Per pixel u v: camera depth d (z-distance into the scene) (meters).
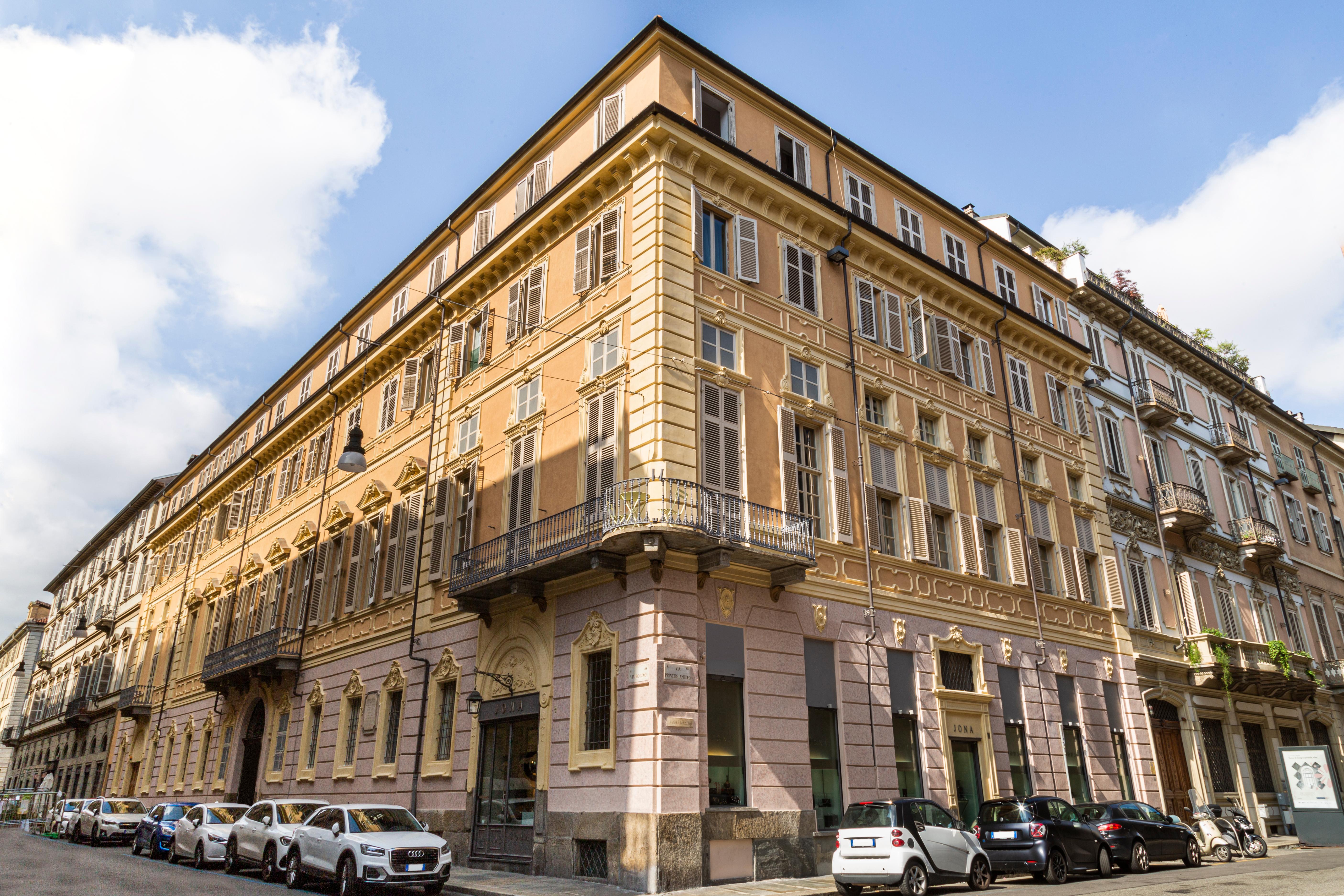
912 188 24.88
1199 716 28.02
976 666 20.98
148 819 24.42
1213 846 20.48
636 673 15.16
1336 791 24.23
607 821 14.83
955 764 19.59
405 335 26.62
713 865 14.44
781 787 15.94
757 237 19.91
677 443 16.39
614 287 18.72
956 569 21.81
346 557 27.12
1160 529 29.64
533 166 23.14
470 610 19.17
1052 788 21.34
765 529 16.75
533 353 20.89
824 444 19.69
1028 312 28.19
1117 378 31.58
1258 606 33.62
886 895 14.20
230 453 40.66
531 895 13.41
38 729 59.88
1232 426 37.34
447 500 22.52
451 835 18.67
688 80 19.84
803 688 17.08
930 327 24.00
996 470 23.97
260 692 29.78
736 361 18.50
